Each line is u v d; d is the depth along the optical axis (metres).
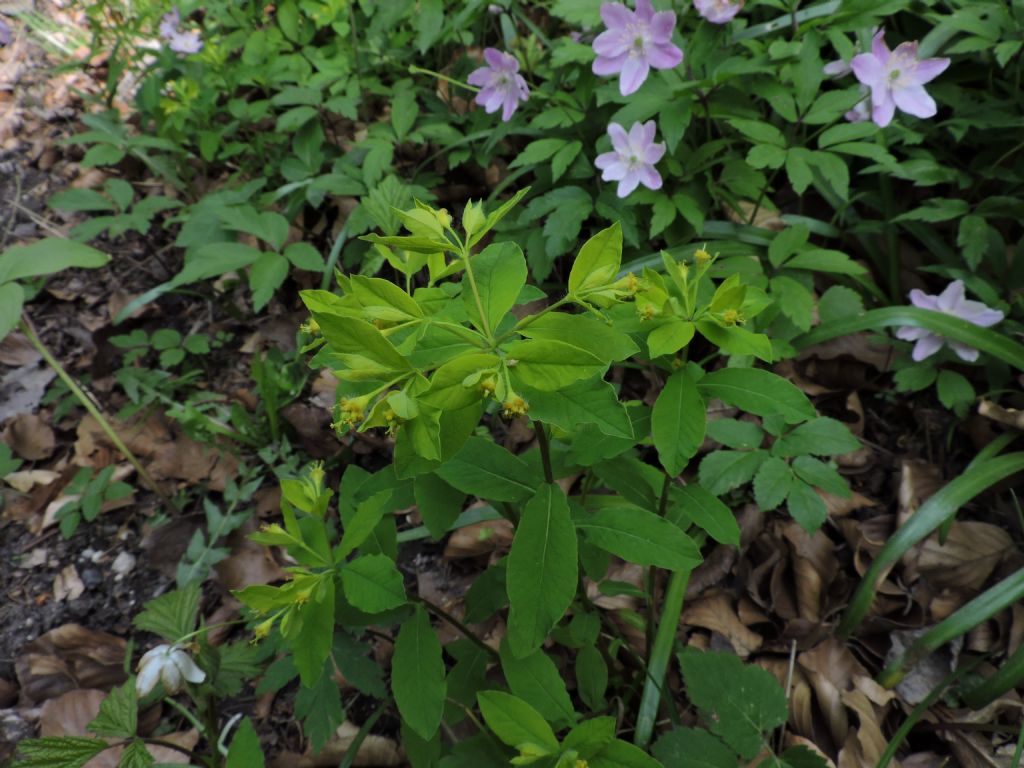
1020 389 0.32
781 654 0.28
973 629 0.27
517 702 0.17
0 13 0.58
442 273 0.16
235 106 0.43
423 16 0.40
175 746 0.23
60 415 0.38
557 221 0.34
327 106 0.40
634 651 0.26
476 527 0.32
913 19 0.39
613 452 0.18
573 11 0.35
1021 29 0.34
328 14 0.45
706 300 0.31
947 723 0.25
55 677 0.30
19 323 0.33
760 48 0.35
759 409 0.17
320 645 0.17
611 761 0.17
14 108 0.53
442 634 0.29
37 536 0.35
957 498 0.27
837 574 0.30
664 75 0.33
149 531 0.34
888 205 0.36
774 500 0.26
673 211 0.33
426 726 0.18
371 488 0.20
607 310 0.18
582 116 0.35
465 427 0.15
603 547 0.18
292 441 0.36
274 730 0.28
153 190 0.48
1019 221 0.36
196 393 0.38
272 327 0.40
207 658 0.23
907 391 0.34
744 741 0.20
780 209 0.39
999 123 0.34
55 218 0.47
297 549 0.17
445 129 0.40
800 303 0.31
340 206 0.43
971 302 0.31
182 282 0.36
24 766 0.19
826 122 0.32
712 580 0.30
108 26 0.49
